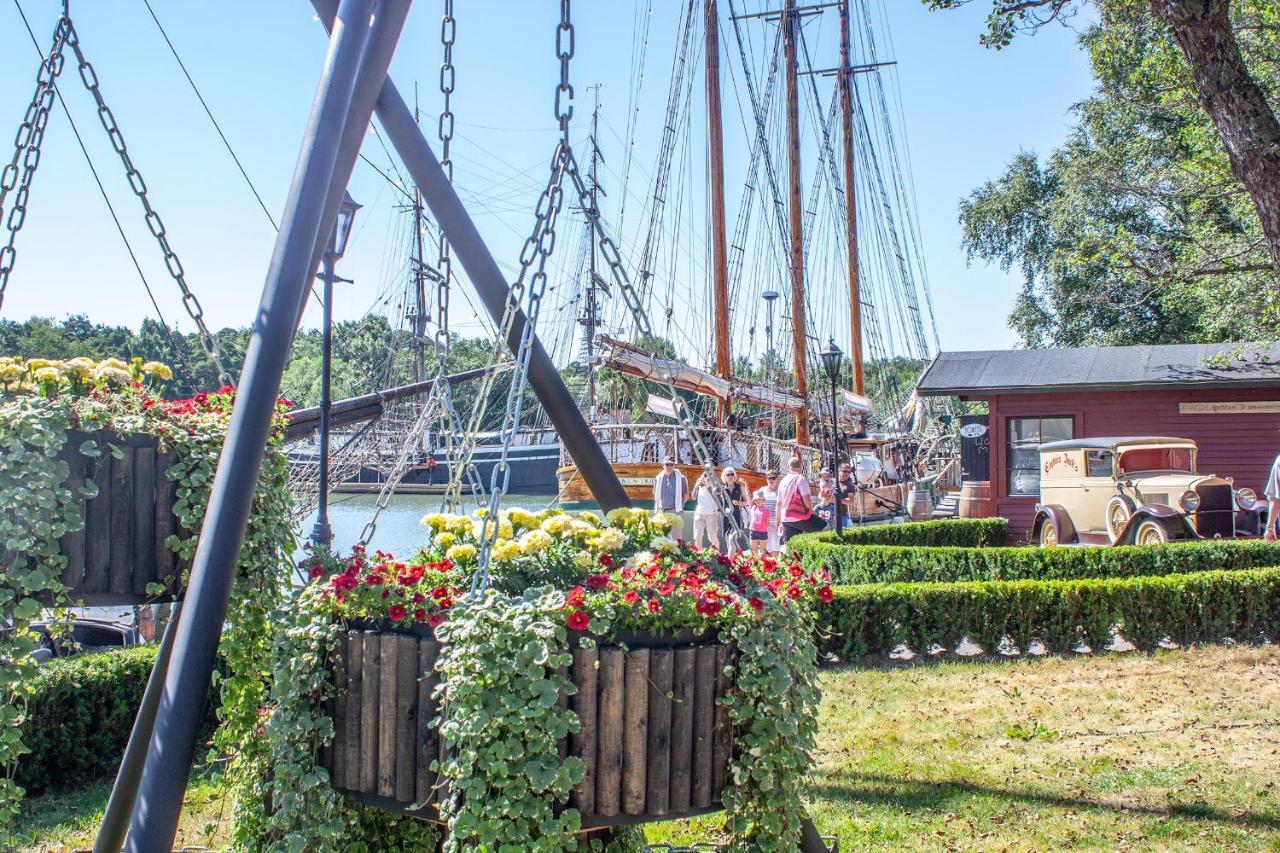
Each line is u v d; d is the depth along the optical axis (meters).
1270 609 9.00
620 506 3.87
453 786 2.52
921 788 5.17
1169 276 13.59
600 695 2.65
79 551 3.12
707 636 2.83
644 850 3.91
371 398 7.29
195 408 3.51
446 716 2.59
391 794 2.74
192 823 4.76
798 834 3.03
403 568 2.99
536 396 3.75
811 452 26.20
